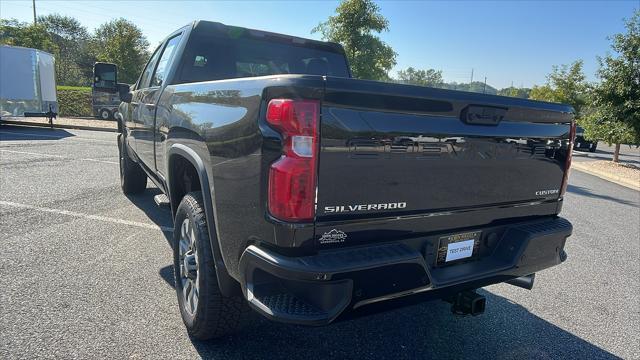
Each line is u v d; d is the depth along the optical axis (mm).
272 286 2078
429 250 2363
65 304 3129
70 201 5895
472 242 2578
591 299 3949
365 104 1974
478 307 2551
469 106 2342
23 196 6008
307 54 4559
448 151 2301
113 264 3885
